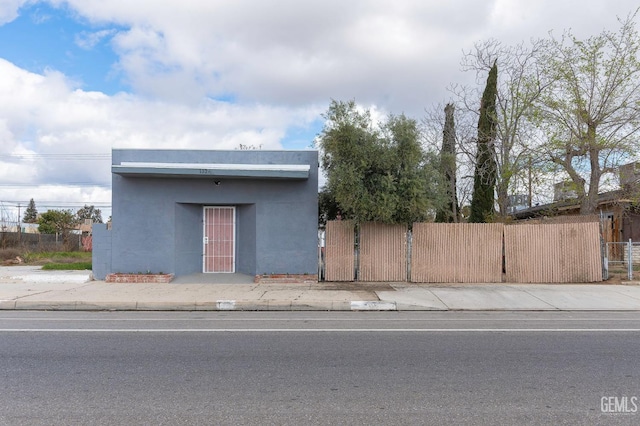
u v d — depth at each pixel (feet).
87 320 32.68
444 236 50.31
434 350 23.59
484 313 36.40
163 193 50.85
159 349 23.72
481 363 21.17
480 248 50.42
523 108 64.44
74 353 22.86
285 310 38.27
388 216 46.78
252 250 51.55
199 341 25.63
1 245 102.42
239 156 50.85
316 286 47.37
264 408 15.72
